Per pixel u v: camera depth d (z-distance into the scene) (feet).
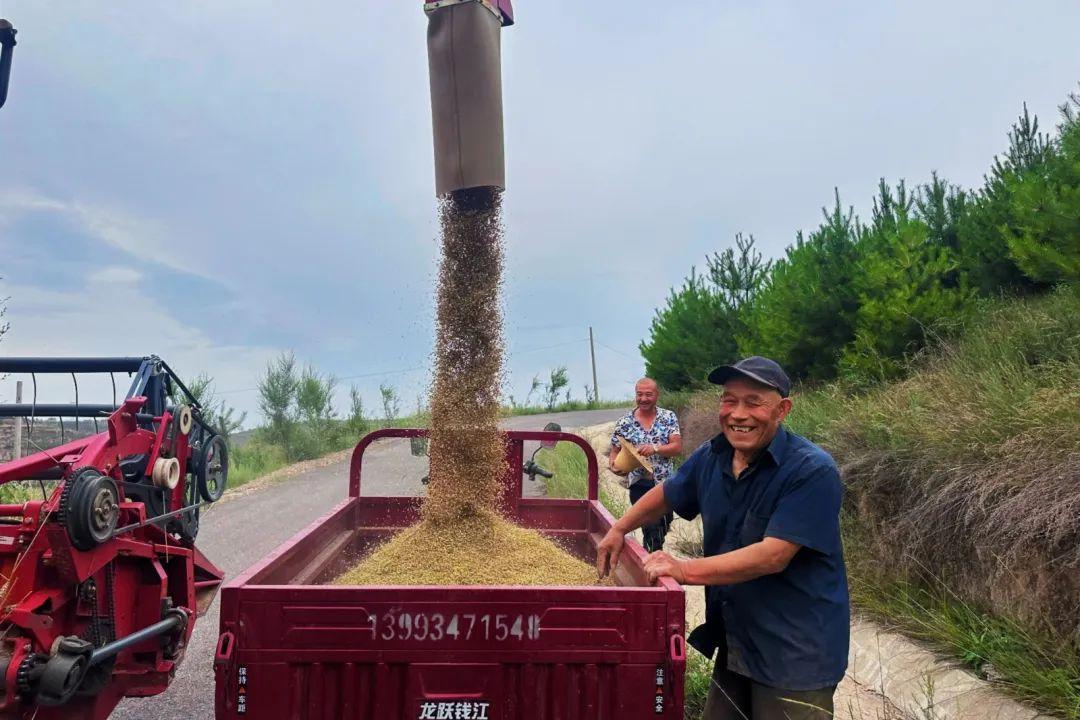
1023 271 27.35
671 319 55.47
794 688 8.68
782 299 35.99
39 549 9.68
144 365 13.12
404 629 8.54
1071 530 13.17
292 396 60.39
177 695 15.20
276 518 33.12
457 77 13.74
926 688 13.62
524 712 8.59
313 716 8.48
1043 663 12.87
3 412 14.60
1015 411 16.79
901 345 28.48
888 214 36.78
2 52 13.05
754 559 8.53
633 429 20.54
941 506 16.56
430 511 13.75
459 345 14.37
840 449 21.63
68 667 9.08
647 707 8.59
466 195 14.43
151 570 11.96
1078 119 25.52
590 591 8.62
